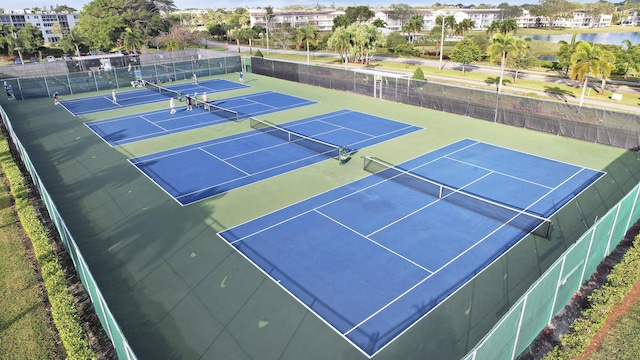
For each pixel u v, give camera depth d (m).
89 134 28.64
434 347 10.71
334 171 21.89
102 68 54.53
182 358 10.47
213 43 108.38
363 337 11.05
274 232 16.16
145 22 84.62
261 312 11.99
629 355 10.04
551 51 82.06
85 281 12.18
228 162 23.34
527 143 26.09
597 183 20.39
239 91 42.34
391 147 25.47
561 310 11.70
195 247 15.24
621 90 44.38
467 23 85.56
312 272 13.75
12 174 21.31
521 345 9.92
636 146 24.62
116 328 9.03
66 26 133.75
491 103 30.41
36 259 14.73
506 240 15.50
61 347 10.94
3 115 30.62
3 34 85.94
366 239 15.59
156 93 41.88
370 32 63.06
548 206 18.11
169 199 19.00
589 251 12.23
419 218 17.06
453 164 22.75
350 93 41.03
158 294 12.80
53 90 41.28
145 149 25.55
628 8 190.75
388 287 12.99
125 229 16.55
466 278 13.41
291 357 10.45
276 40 88.94
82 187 20.47
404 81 35.91
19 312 12.18
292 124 30.56
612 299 11.38
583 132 26.52
